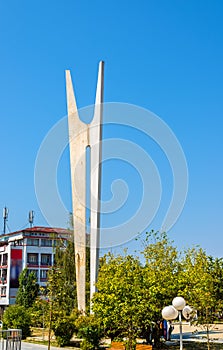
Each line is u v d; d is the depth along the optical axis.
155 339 28.69
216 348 29.17
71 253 45.09
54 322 30.02
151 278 24.64
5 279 72.81
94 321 28.58
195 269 27.88
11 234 76.31
